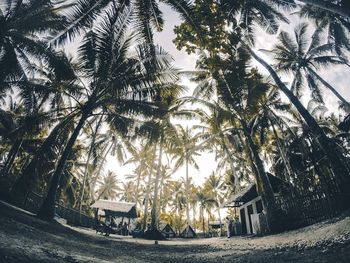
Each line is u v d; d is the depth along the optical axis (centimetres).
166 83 1441
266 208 1327
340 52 2412
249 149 1550
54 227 923
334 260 375
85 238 920
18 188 1153
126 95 1442
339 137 2309
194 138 2094
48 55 1448
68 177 2567
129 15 1220
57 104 1778
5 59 1492
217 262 504
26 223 750
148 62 1321
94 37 1220
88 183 3109
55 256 354
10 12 1628
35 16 1591
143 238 1938
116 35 1270
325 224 854
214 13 635
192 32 651
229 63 723
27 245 383
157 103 1430
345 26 2281
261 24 1898
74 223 2302
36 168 1193
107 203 2514
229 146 2547
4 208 841
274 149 2572
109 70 1359
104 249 669
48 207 1115
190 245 1074
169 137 1478
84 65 1263
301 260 416
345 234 544
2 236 404
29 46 1500
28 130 1307
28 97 1397
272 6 1855
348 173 1077
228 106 1639
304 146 1808
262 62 1611
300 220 1157
